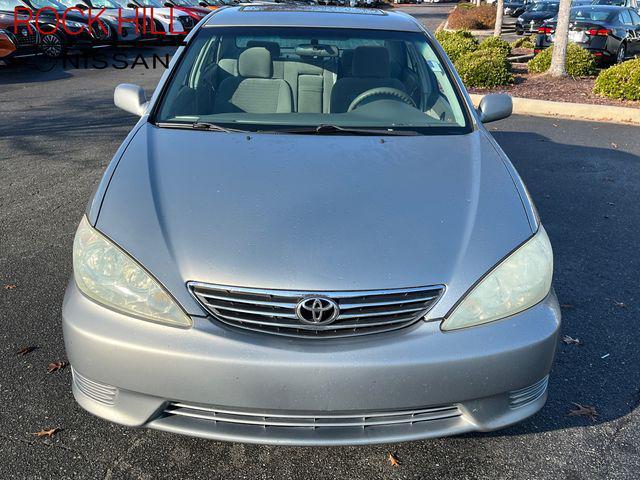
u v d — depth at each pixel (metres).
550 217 5.07
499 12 19.14
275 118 3.19
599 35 13.36
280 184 2.50
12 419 2.55
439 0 57.81
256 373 2.02
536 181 5.98
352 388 2.04
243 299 2.08
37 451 2.39
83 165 6.02
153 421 2.16
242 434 2.12
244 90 3.41
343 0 27.41
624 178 6.12
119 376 2.10
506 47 14.36
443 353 2.07
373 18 3.88
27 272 3.79
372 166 2.67
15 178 5.59
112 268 2.16
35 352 2.99
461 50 13.26
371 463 2.41
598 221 5.01
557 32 11.12
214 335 2.05
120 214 2.31
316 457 2.43
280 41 3.59
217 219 2.29
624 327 3.43
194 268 2.12
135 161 2.64
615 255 4.38
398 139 2.98
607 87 9.58
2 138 6.99
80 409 2.62
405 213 2.36
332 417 2.11
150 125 3.03
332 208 2.36
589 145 7.35
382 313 2.10
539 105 9.09
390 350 2.05
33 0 13.00
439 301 2.14
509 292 2.19
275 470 2.36
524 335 2.15
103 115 8.23
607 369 3.04
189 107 3.22
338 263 2.13
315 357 2.02
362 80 3.48
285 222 2.28
